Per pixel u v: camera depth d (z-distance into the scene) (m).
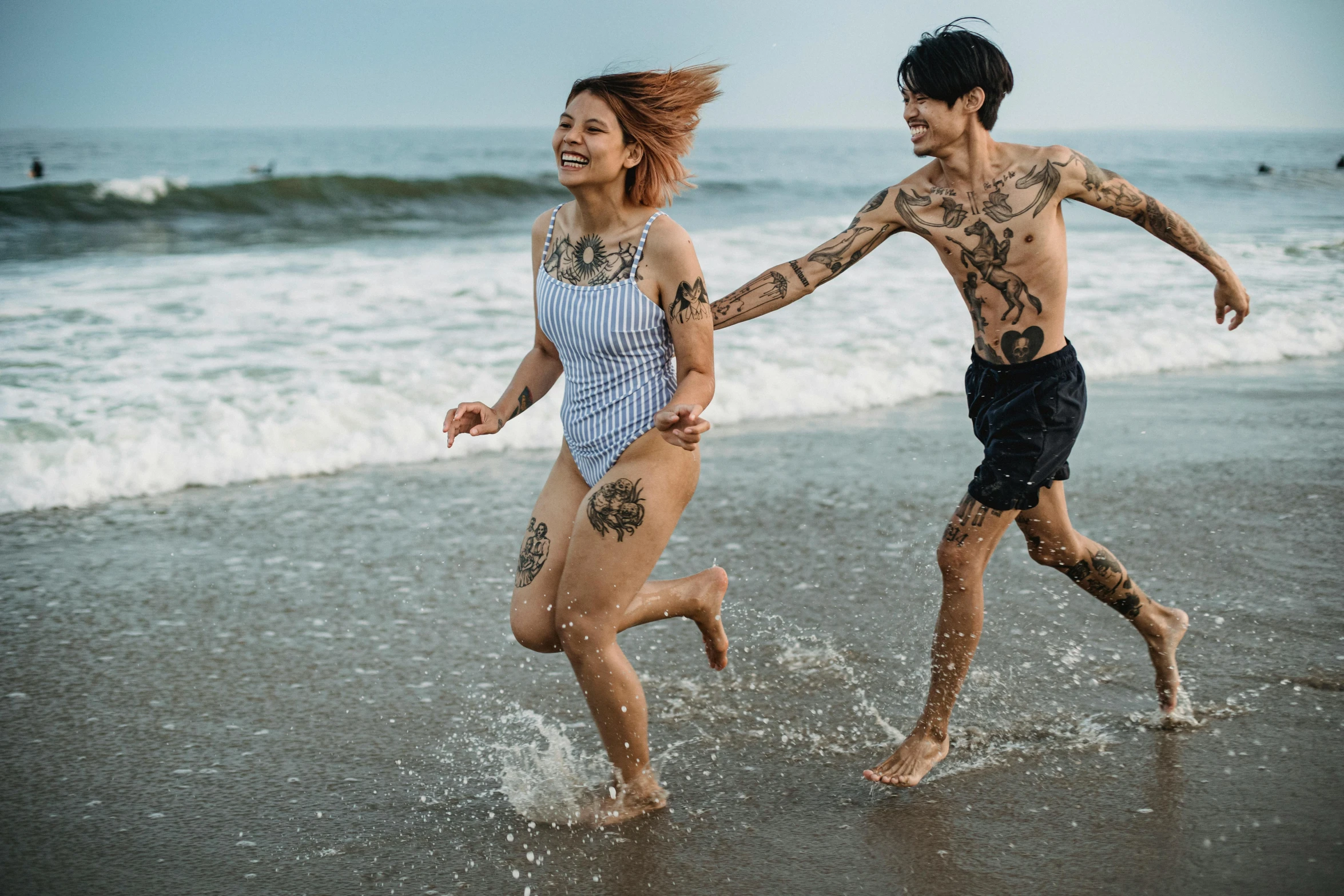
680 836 2.77
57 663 3.89
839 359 8.62
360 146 81.06
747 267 12.73
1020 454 2.96
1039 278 2.98
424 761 3.22
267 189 19.80
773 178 38.16
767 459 6.52
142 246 15.01
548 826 2.84
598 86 2.71
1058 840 2.70
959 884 2.52
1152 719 3.35
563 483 2.96
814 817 2.86
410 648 4.06
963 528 3.00
